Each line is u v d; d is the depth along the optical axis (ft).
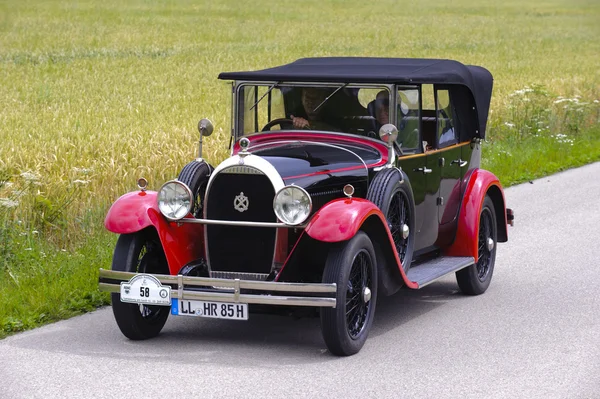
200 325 29.07
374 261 26.27
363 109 28.81
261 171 25.48
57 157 50.96
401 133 28.76
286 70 30.32
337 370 24.13
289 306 25.89
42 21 213.25
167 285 25.04
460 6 344.90
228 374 23.68
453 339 27.45
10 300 29.30
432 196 30.86
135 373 23.68
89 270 32.68
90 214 39.50
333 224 24.20
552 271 37.06
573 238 43.29
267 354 25.66
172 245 26.20
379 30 224.74
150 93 90.84
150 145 54.95
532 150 68.08
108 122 67.97
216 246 26.35
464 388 22.75
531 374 23.93
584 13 317.63
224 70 119.14
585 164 68.18
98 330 27.96
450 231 32.78
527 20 279.90
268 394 22.08
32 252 34.53
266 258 25.99
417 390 22.54
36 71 114.62
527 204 52.49
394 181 26.86
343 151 28.25
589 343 26.96
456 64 32.63
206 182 28.68
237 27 219.41
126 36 182.70
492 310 31.22
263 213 25.72
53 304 29.66
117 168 48.70
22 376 23.31
